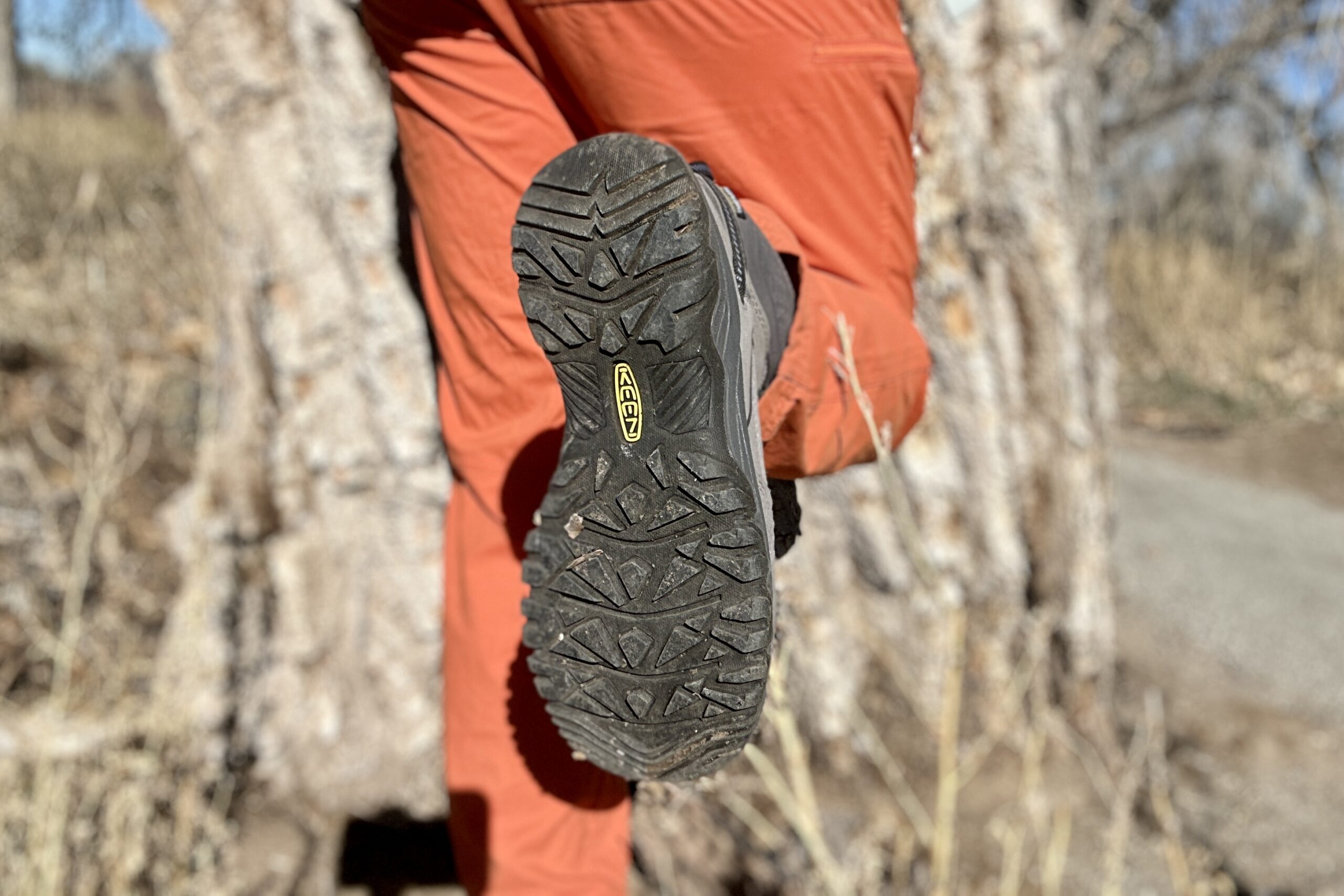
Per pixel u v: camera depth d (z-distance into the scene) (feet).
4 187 19.93
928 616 8.85
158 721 7.60
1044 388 8.75
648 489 3.53
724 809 8.05
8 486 11.43
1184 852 8.49
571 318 3.46
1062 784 8.98
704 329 3.34
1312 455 22.25
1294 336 28.71
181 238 17.43
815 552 8.71
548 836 4.72
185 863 7.14
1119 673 11.74
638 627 3.64
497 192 4.44
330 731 8.43
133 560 10.84
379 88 7.37
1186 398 26.63
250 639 8.33
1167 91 31.04
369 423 8.00
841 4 4.08
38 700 8.32
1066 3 9.00
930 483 8.71
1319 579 14.82
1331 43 23.50
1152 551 15.93
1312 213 29.30
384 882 7.77
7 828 6.77
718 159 4.19
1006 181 8.37
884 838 8.18
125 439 11.33
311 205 7.78
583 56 4.13
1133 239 31.96
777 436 4.16
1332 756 10.21
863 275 4.44
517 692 4.68
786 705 5.78
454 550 4.91
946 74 8.13
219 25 7.56
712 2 3.97
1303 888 8.25
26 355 14.40
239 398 8.21
